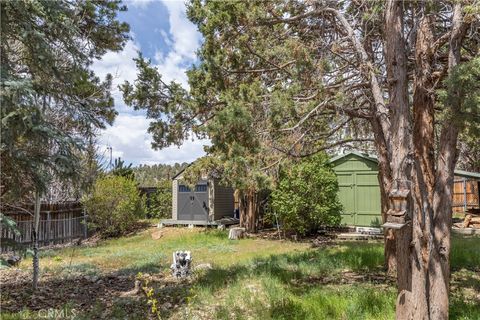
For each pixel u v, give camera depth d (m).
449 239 5.00
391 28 5.05
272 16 6.40
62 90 6.06
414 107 5.58
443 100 4.55
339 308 5.28
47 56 5.34
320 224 14.78
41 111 5.14
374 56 6.84
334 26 6.50
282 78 6.54
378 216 15.10
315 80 5.88
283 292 6.16
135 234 17.08
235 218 19.14
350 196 15.70
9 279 8.23
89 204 16.52
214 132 5.55
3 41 5.19
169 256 11.16
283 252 11.10
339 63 6.56
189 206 18.45
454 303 5.61
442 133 5.15
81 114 6.64
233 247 12.64
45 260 10.98
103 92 8.93
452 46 4.94
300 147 7.29
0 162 5.13
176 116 7.16
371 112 7.25
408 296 4.60
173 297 6.34
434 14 5.53
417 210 4.68
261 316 5.09
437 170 5.15
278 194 14.40
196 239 14.59
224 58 6.46
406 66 4.98
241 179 6.32
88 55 7.57
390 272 7.82
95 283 7.80
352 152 15.67
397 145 4.67
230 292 6.25
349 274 7.84
